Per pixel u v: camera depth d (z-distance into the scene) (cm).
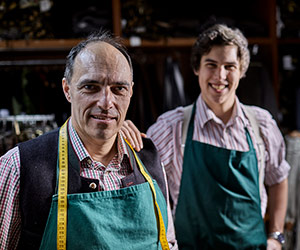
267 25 262
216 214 153
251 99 254
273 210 176
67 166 99
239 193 154
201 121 160
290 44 286
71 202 95
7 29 215
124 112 98
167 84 250
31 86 221
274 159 169
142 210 101
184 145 160
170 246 115
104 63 93
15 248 99
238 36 152
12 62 225
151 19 241
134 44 232
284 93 297
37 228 94
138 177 107
